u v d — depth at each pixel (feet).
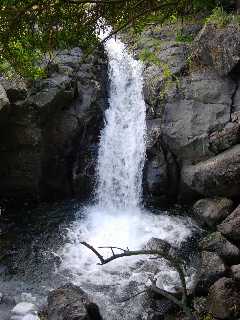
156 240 34.19
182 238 35.45
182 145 38.58
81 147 40.96
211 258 30.40
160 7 15.61
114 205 40.65
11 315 28.27
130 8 15.39
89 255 34.09
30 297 29.91
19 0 13.78
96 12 14.98
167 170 39.22
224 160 35.86
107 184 41.04
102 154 41.22
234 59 38.73
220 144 37.81
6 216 39.29
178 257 33.22
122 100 42.63
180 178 39.17
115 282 31.07
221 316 26.68
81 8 14.89
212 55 40.47
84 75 41.34
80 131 40.55
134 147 40.52
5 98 34.58
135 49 44.65
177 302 19.89
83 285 30.91
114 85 43.29
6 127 37.63
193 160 38.63
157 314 27.86
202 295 29.12
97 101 41.34
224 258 31.30
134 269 32.17
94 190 41.14
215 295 27.58
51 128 39.52
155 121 40.32
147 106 41.16
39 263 33.50
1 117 35.35
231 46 38.96
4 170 39.63
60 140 40.06
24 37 15.10
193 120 39.01
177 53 43.14
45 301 29.55
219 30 39.88
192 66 41.81
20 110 37.01
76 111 40.37
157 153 39.47
